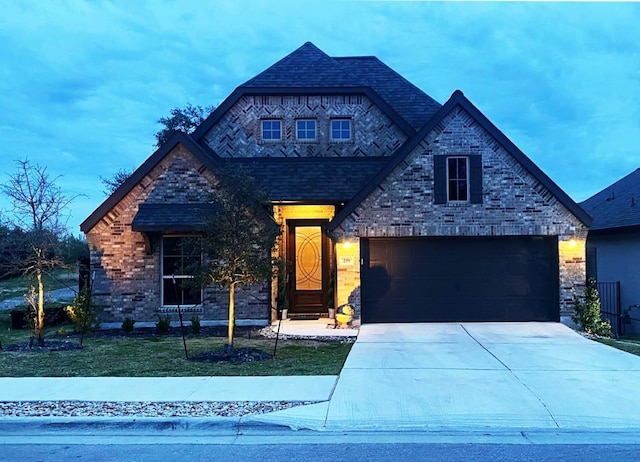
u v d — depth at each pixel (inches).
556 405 278.2
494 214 563.8
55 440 245.9
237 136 658.2
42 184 479.2
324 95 659.4
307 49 718.5
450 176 569.6
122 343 484.1
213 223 409.1
